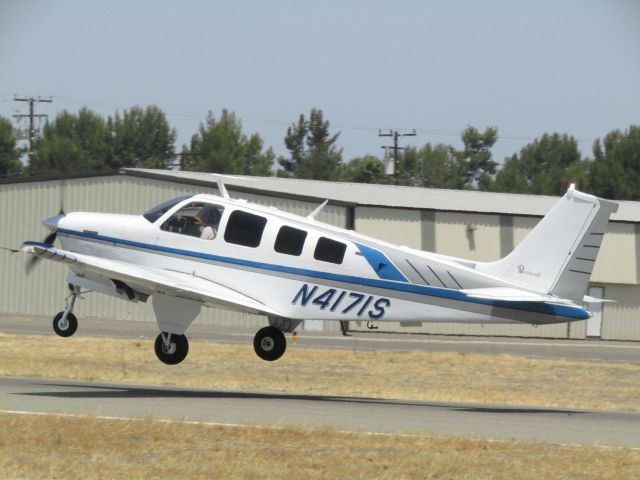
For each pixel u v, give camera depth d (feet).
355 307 200.13
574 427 175.42
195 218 206.59
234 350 325.83
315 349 350.84
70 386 210.18
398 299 199.72
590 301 198.18
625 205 591.78
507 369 306.76
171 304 204.64
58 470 122.83
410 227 495.41
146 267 205.98
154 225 207.92
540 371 305.73
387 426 165.48
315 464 131.64
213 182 499.51
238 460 132.26
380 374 280.92
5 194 516.32
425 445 145.79
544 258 199.41
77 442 138.62
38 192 513.04
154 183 500.74
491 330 505.66
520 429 169.48
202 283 201.26
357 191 542.98
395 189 572.51
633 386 276.82
